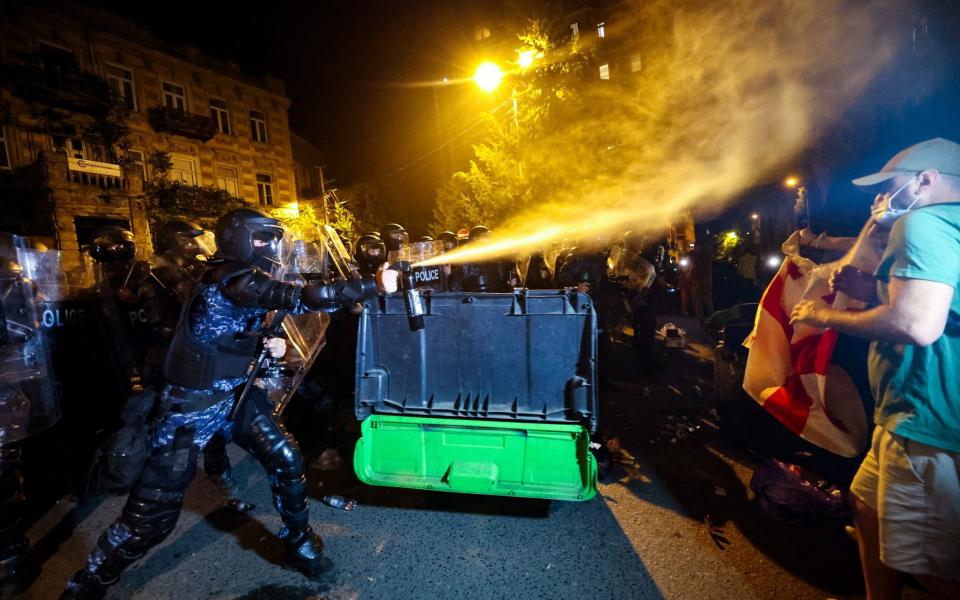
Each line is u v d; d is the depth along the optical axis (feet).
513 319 8.41
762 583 7.20
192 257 10.66
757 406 11.60
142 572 7.89
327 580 7.56
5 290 7.66
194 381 6.44
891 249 4.93
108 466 6.26
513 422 8.54
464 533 8.74
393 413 9.04
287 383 11.05
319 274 14.57
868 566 5.77
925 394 4.80
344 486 10.58
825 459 9.66
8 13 54.19
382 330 8.97
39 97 54.44
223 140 77.87
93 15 62.03
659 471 11.07
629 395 17.01
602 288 18.69
